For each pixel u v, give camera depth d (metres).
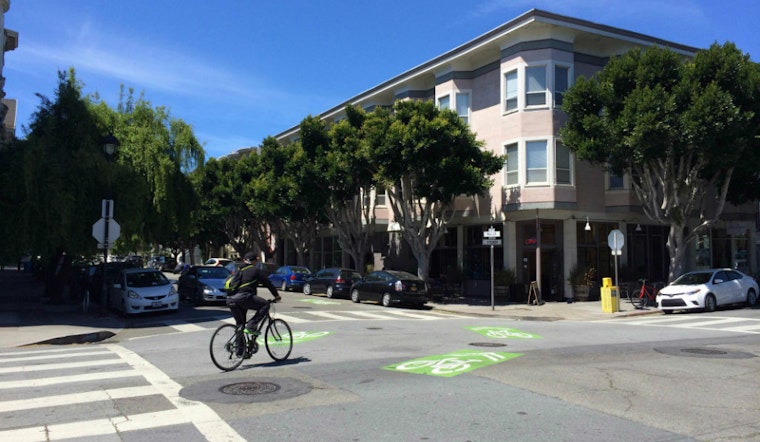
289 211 35.12
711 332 14.24
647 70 20.67
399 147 23.47
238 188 43.69
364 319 17.80
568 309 22.19
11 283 37.47
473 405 6.80
